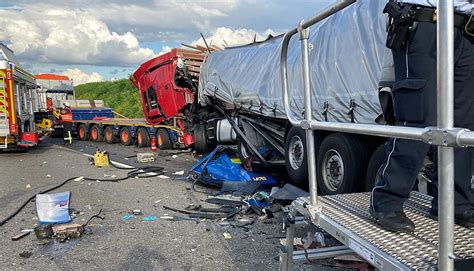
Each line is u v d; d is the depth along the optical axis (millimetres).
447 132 1525
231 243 5164
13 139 15180
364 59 5555
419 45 2230
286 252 3182
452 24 1519
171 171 10719
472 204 2488
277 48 8281
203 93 11078
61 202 7055
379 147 5422
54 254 4957
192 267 4488
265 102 8117
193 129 13734
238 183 7777
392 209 2436
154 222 6141
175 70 13953
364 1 5867
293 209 3186
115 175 10312
